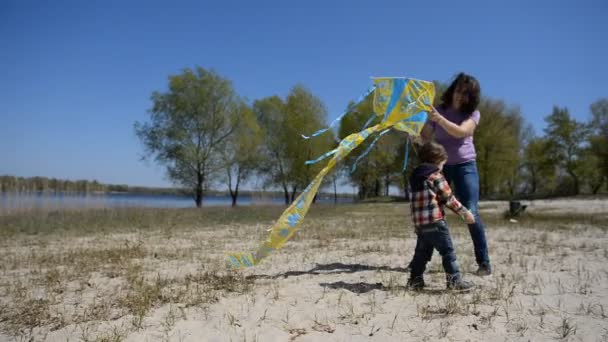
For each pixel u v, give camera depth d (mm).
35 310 3734
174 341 2973
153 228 11766
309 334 3045
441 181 3949
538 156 47438
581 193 45938
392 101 4492
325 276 4902
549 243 7672
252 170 36781
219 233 10398
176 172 30312
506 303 3637
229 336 3033
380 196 51531
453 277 4016
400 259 6062
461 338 2910
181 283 4598
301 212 4438
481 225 4715
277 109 38562
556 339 2877
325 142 37906
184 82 30375
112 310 3701
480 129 39812
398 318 3299
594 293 3945
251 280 4676
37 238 9719
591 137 44469
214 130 30891
